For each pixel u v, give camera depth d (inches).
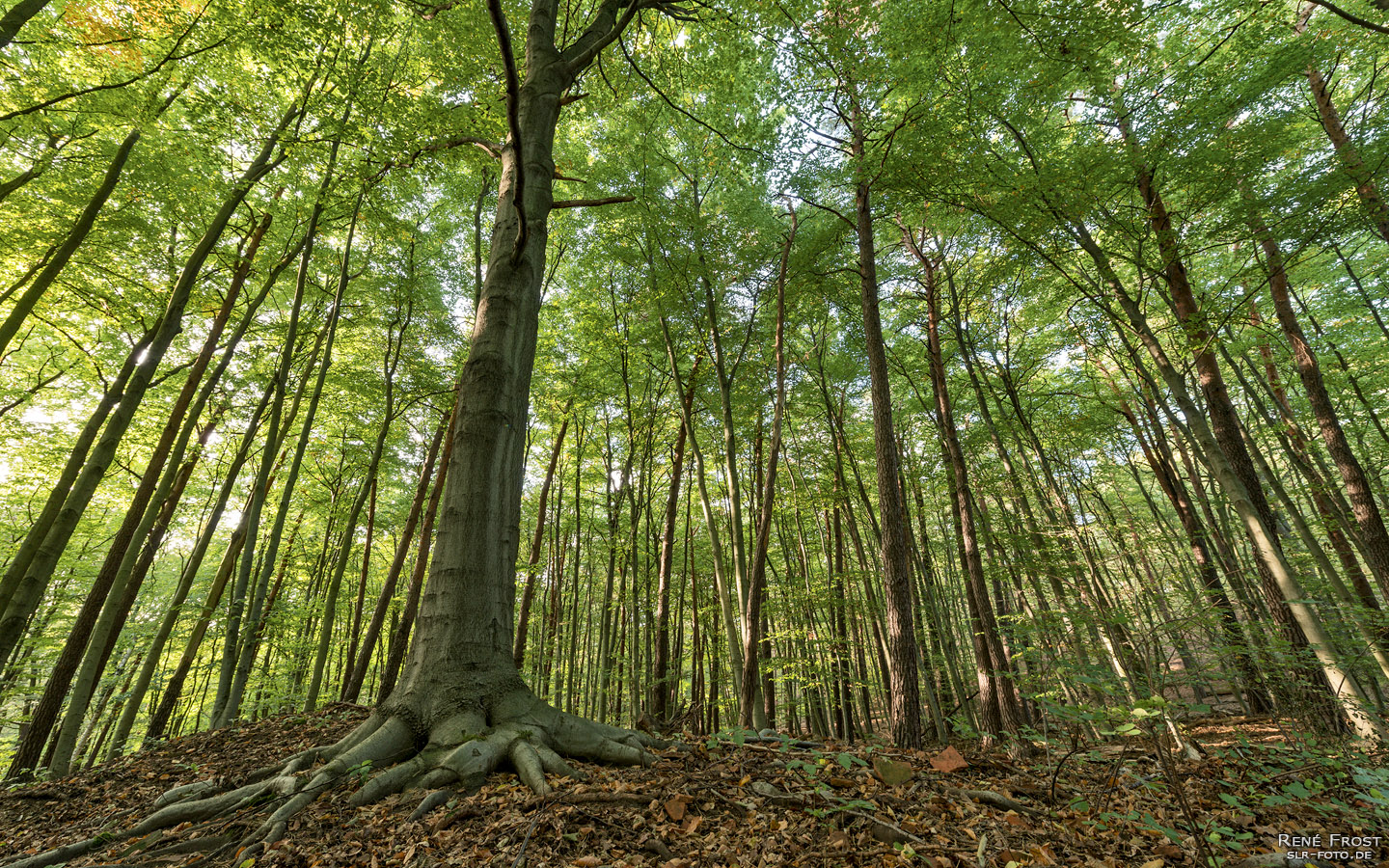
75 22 255.1
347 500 653.9
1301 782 141.3
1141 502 839.7
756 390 549.0
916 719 272.7
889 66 320.2
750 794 125.1
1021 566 378.6
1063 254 323.3
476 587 154.5
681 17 308.3
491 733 139.6
